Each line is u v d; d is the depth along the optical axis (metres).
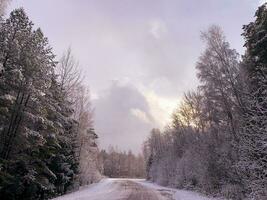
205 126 41.62
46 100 24.34
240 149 20.73
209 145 34.91
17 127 21.19
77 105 41.50
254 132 18.95
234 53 29.05
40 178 25.06
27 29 21.47
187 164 48.91
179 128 60.38
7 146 20.86
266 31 21.69
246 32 24.81
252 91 23.25
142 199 27.27
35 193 25.19
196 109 46.53
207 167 34.69
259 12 23.31
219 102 29.78
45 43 23.14
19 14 21.20
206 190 35.47
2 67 18.25
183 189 46.69
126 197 28.86
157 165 83.62
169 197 30.34
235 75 27.89
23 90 20.83
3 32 20.58
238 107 27.02
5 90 20.44
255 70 22.97
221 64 29.16
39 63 21.77
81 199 25.39
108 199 26.03
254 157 19.05
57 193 31.50
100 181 74.50
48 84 23.08
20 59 20.98
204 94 31.59
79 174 43.97
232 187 27.33
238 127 26.70
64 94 32.38
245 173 23.34
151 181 84.75
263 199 17.97
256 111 18.70
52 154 26.19
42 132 24.22
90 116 46.25
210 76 29.61
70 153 35.75
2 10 19.36
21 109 21.14
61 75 33.41
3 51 20.05
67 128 32.81
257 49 21.89
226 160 28.89
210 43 29.70
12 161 20.89
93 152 61.75
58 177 31.03
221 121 32.25
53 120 26.34
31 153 24.84
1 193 21.39
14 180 21.58
